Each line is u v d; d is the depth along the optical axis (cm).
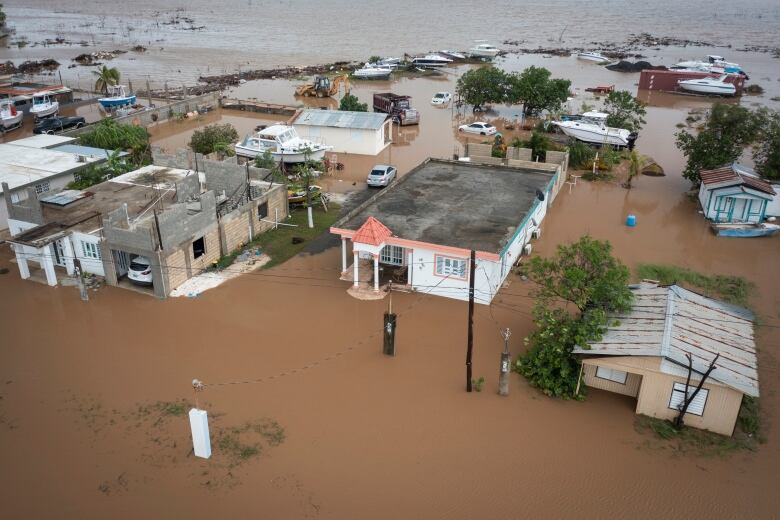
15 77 8425
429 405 2209
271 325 2697
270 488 1852
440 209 3294
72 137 4956
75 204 3378
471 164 4038
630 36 13250
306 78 8612
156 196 3497
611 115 5706
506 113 6825
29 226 3173
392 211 3253
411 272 2969
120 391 2273
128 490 1847
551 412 2180
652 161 5069
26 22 14512
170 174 3919
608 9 18950
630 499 1817
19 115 6088
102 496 1825
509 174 3888
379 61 9125
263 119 6588
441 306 2864
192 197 3431
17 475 1902
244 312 2795
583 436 2066
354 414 2161
